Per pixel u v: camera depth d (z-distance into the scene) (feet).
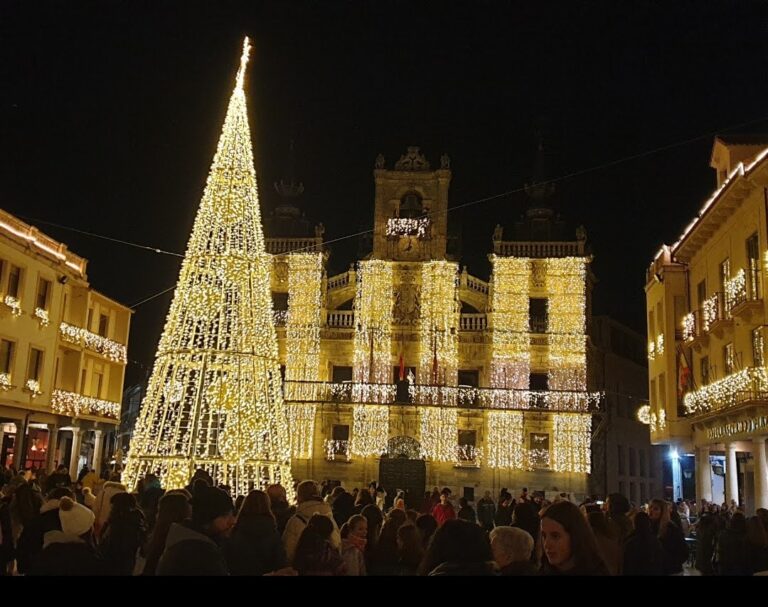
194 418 71.51
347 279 159.02
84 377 143.33
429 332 151.84
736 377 84.28
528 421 149.59
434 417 149.07
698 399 98.68
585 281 153.38
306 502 34.04
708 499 102.53
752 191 83.05
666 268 111.96
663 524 39.58
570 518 18.79
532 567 19.24
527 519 32.48
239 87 72.95
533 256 154.92
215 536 24.94
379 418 148.97
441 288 153.69
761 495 82.94
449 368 150.61
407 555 29.58
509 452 147.23
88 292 138.72
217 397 73.36
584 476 145.69
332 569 19.45
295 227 164.35
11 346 113.19
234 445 70.90
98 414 142.41
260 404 72.64
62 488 34.55
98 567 17.30
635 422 183.62
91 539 30.12
